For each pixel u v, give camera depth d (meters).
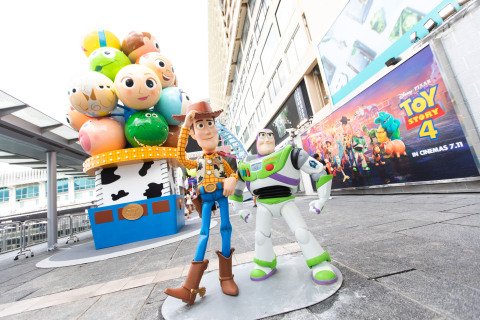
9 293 3.09
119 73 5.44
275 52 14.65
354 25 7.28
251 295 1.74
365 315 1.27
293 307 1.47
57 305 2.28
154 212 6.10
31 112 6.75
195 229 6.43
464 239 2.17
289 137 13.27
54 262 4.96
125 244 5.79
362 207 5.17
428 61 5.08
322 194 1.98
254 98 20.75
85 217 13.94
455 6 4.46
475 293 1.30
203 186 2.00
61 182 30.36
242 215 2.23
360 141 7.53
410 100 5.62
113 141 5.77
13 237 8.84
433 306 1.25
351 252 2.33
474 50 4.32
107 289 2.53
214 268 2.65
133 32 6.63
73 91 5.18
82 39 6.31
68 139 9.13
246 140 26.48
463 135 4.63
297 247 2.84
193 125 2.14
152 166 6.43
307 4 10.05
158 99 5.90
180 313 1.65
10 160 9.85
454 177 4.90
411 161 5.84
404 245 2.29
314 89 11.27
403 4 5.52
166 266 3.13
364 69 7.02
